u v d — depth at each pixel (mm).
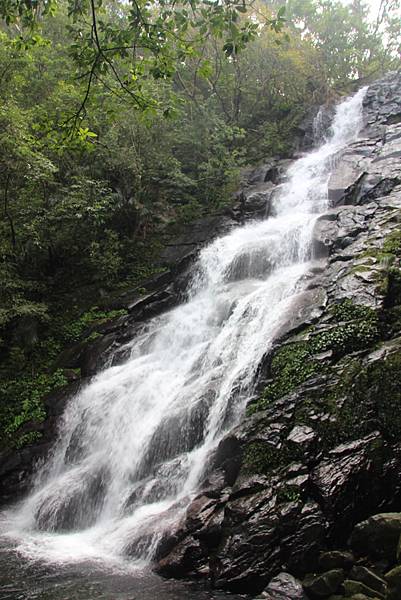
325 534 5652
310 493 6008
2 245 14828
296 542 5633
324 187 14922
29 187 14859
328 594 5062
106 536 7395
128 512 7910
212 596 5441
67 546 7348
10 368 14039
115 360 12789
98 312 15367
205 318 12164
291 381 7609
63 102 14930
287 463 6383
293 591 5141
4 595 5656
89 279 16703
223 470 7047
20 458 10820
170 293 14672
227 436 7273
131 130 16188
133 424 9695
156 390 10203
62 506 8625
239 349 9680
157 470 8211
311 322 8594
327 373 7309
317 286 9852
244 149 20094
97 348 13430
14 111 12930
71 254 17047
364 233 10961
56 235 15992
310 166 17344
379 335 7645
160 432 8875
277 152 20609
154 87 15758
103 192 16219
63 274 17000
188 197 18594
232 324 11031
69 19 16891
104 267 15867
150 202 18109
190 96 20016
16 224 15312
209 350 10586
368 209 12039
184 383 9969
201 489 7027
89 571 6301
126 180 17219
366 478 5984
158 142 17406
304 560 5539
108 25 6055
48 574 6254
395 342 7207
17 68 14500
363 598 4754
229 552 5750
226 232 16125
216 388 8914
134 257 16969
